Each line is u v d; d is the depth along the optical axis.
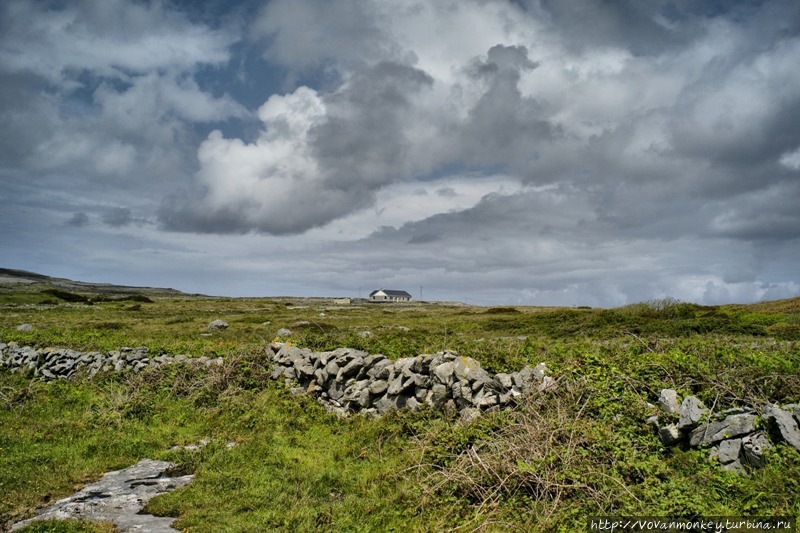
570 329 25.33
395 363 12.70
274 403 13.83
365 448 10.61
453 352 12.14
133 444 11.41
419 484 8.23
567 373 10.28
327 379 13.87
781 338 18.42
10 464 10.08
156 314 50.56
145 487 9.12
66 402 15.59
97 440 11.66
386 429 11.12
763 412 7.77
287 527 7.23
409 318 48.19
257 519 7.54
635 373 10.05
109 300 72.88
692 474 7.40
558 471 7.61
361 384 13.04
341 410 13.16
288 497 8.28
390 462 9.67
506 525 6.84
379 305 90.88
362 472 9.47
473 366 11.16
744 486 6.79
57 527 7.30
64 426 12.72
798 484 6.51
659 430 8.33
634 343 13.47
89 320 42.25
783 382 8.68
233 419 13.05
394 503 7.95
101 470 10.03
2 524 7.64
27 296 65.62
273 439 11.51
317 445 11.24
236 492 8.55
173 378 15.95
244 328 36.09
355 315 55.44
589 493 7.22
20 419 13.87
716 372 9.39
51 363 19.86
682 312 27.69
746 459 7.38
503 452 8.16
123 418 13.41
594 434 8.22
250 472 9.48
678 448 7.99
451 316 49.09
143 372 16.64
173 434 12.36
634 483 7.44
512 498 7.36
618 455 7.83
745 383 8.80
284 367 15.53
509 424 8.94
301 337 17.78
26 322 39.88
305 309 67.88
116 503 8.41
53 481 9.31
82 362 19.25
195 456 10.48
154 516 7.90
